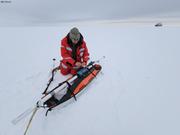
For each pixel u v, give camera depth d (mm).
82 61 4086
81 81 3643
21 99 3289
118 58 5141
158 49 5926
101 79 3953
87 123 2816
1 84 3752
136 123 2812
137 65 4684
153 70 4418
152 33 8289
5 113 2959
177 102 3256
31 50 5832
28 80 3920
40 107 2965
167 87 3699
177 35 7773
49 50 5824
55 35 8016
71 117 2922
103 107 3141
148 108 3115
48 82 3812
